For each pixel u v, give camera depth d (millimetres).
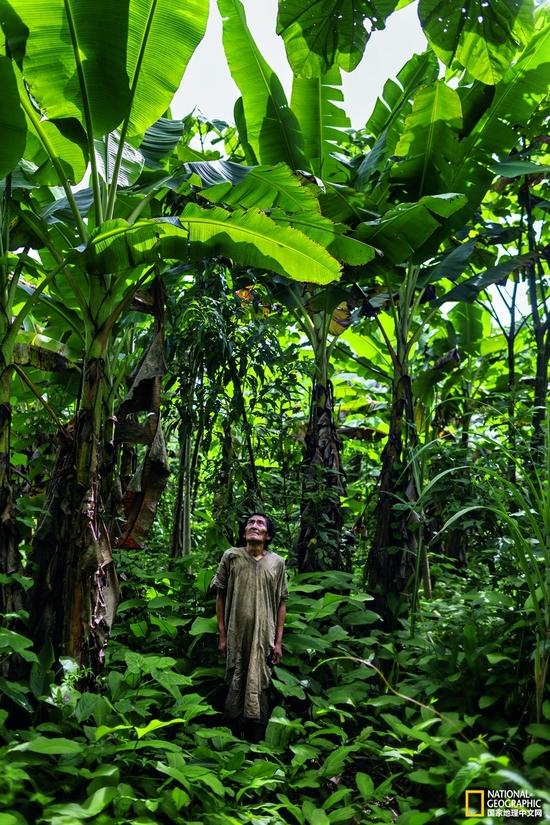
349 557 6289
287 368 6066
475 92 6250
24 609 4027
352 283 6266
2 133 3916
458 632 4730
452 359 7500
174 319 5742
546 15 6797
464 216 6344
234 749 3811
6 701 3775
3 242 4273
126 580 5582
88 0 3992
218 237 4414
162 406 6020
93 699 3590
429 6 4457
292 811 3336
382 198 6492
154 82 4723
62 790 3211
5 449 3988
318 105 6656
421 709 3938
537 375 7004
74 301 5957
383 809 3650
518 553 4086
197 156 5668
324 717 4570
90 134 4254
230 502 5707
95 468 4051
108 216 4441
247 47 6273
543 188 7605
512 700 4055
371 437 8656
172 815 3072
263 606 4566
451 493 5590
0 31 4203
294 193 4895
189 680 3869
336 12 4512
